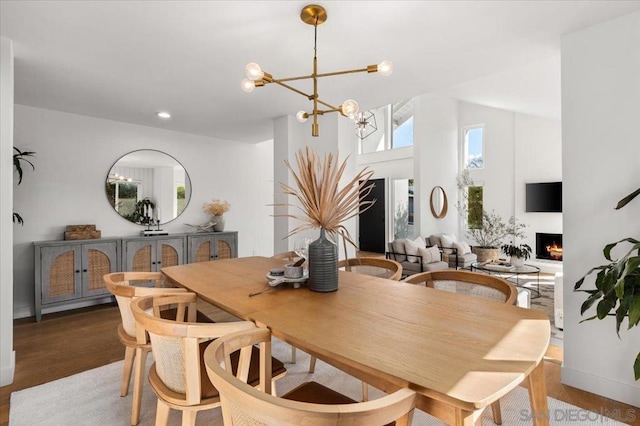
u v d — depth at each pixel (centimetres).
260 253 611
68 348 294
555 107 545
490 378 95
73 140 418
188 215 521
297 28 220
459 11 201
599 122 212
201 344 184
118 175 454
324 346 116
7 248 235
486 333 127
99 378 240
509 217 728
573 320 223
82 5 194
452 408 91
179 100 366
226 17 207
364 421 77
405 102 840
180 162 512
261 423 82
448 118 772
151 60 267
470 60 269
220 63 273
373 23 214
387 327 133
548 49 250
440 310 154
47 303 367
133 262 427
